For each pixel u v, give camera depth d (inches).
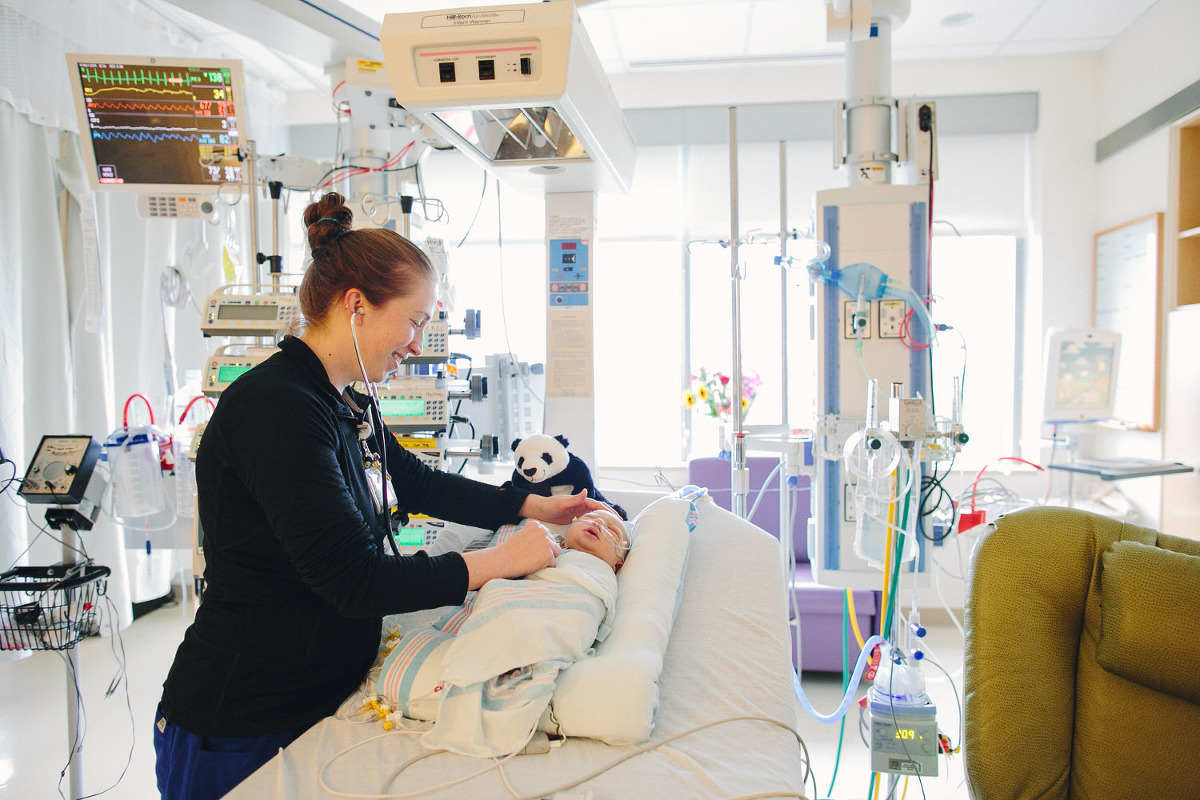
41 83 114.1
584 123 64.6
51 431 120.3
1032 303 151.6
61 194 124.3
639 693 41.1
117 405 135.3
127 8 127.9
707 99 155.9
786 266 81.7
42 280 119.3
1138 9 128.0
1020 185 151.1
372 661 47.2
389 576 39.9
